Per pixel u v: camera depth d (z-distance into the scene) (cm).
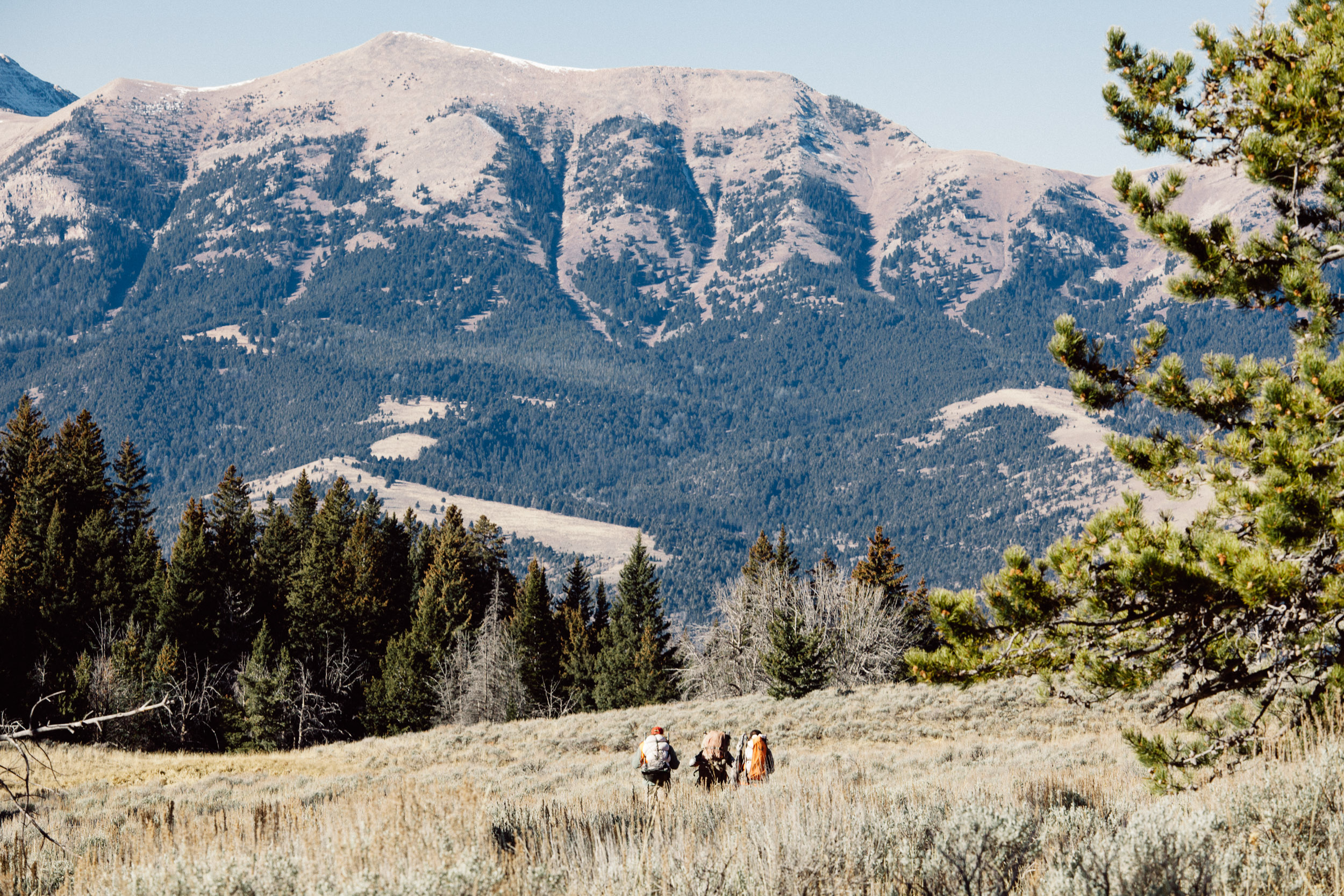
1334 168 750
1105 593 639
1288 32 772
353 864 466
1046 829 493
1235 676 677
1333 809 436
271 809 779
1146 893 355
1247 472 707
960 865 413
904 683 3609
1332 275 725
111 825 1207
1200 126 780
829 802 683
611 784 1939
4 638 5225
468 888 419
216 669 6019
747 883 425
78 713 4378
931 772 1648
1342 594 559
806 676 3931
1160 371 764
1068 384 797
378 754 3509
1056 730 2420
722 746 1159
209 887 441
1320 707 625
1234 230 766
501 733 3728
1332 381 589
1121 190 802
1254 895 359
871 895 412
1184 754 693
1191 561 613
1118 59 805
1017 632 674
